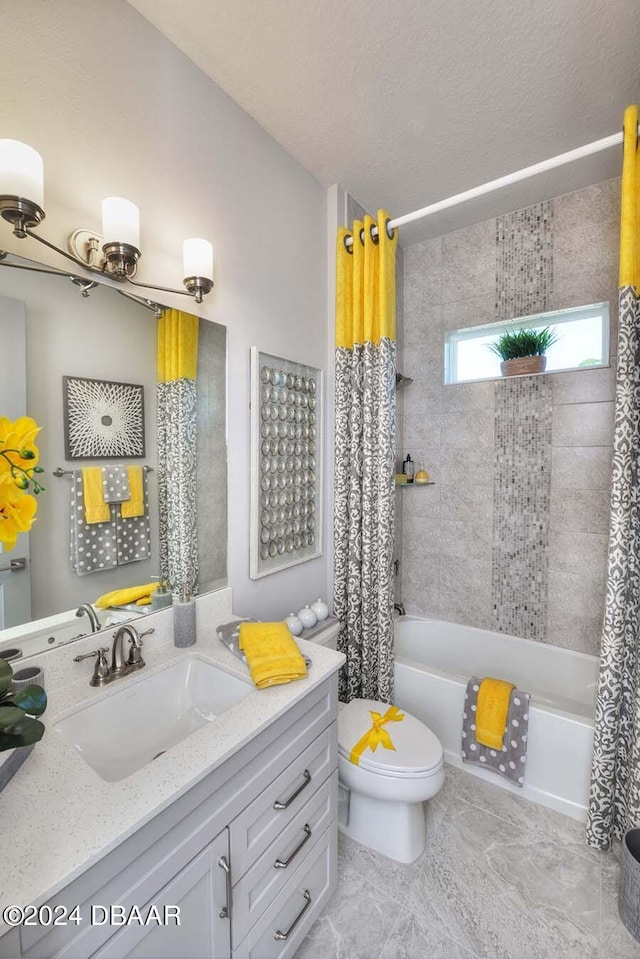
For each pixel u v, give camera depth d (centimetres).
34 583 100
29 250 96
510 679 231
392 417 194
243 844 88
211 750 81
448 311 251
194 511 141
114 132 113
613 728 143
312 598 204
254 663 109
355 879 134
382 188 206
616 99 152
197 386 141
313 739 111
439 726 191
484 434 242
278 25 123
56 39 100
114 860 63
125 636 119
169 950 73
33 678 92
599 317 212
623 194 138
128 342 119
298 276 187
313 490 202
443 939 117
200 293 128
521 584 232
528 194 211
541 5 119
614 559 142
